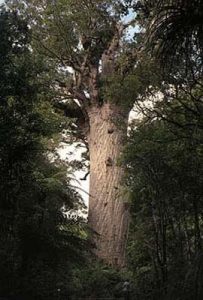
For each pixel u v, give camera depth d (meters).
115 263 33.97
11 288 22.22
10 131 16.34
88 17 32.50
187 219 19.16
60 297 25.28
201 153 16.34
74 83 37.47
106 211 35.25
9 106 16.45
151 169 18.45
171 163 17.28
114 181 35.59
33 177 21.58
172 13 12.21
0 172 16.73
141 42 18.62
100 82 34.59
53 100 36.56
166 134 17.09
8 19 17.20
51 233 23.88
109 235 34.81
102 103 36.84
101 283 29.88
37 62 17.94
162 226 19.47
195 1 11.57
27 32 17.69
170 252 20.05
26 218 22.59
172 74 15.20
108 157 35.91
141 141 17.83
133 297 23.16
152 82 16.59
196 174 16.83
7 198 17.69
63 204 26.34
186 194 17.97
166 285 17.62
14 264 22.80
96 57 36.44
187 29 12.08
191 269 15.10
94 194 35.97
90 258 31.84
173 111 16.52
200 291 14.37
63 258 24.94
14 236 21.80
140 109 17.69
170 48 12.81
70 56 36.00
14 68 16.56
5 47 16.67
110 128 35.91
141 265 24.22
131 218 31.45
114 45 33.31
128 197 22.56
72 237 25.72
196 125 15.70
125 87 17.56
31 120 17.41
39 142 19.25
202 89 15.64
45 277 24.09
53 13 33.06
